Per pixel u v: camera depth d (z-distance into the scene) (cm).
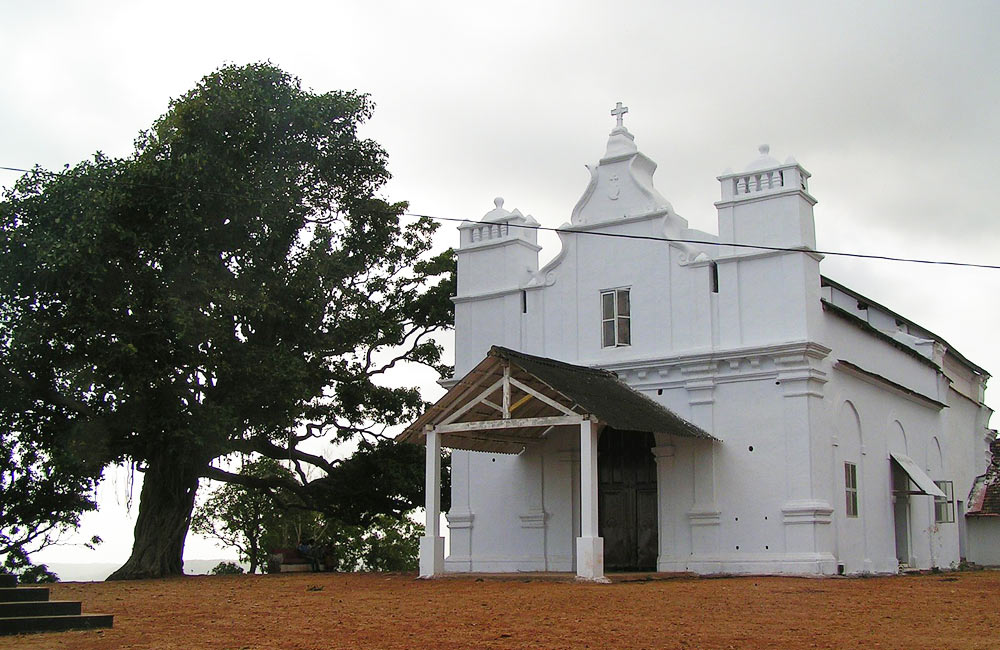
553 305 2695
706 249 2495
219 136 2516
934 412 3159
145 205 2397
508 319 2753
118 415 2375
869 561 2436
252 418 2569
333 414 2988
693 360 2416
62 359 2355
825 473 2305
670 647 1048
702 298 2458
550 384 2077
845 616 1334
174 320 2302
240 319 2556
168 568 2642
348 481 3212
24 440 2488
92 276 2266
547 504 2605
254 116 2545
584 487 2020
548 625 1238
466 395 2217
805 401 2286
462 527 2728
